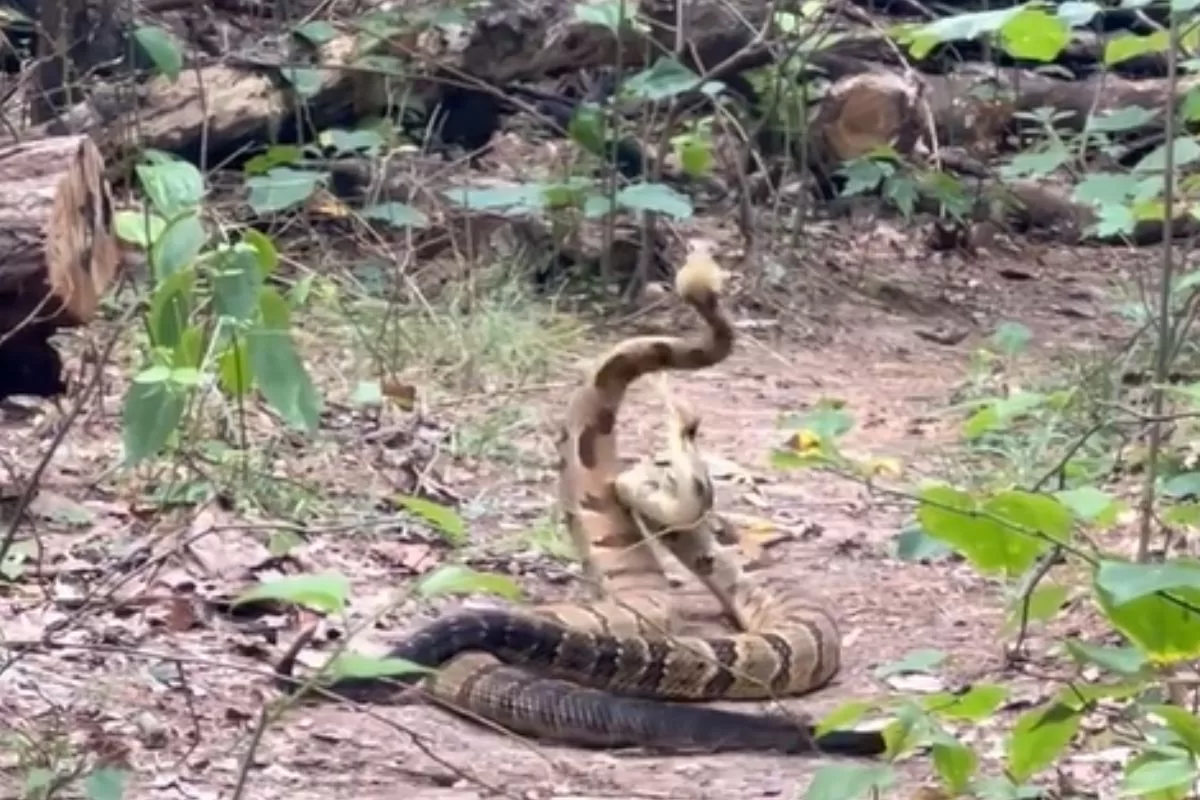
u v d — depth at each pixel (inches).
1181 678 239.8
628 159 691.4
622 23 614.9
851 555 416.8
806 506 451.8
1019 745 216.4
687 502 360.5
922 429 513.7
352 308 541.3
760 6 695.7
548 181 642.8
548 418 494.9
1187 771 199.3
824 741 305.1
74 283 330.0
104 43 600.4
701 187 740.7
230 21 705.6
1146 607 197.3
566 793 284.7
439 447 462.0
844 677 348.2
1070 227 782.5
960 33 257.4
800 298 658.2
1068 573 365.7
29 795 258.7
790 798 284.0
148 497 398.6
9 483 390.0
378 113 647.1
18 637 321.1
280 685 315.6
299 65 610.9
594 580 368.8
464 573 202.1
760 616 355.9
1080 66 860.0
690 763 302.7
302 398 240.4
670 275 658.2
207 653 326.6
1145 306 461.7
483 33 668.1
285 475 424.8
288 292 518.3
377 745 298.7
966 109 784.3
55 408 430.9
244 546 376.5
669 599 365.4
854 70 770.2
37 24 555.5
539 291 628.7
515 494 442.3
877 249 734.5
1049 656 344.8
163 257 266.1
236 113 616.7
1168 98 295.3
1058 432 466.6
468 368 523.2
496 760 297.7
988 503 211.6
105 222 349.1
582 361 557.9
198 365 287.6
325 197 599.5
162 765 283.7
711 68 689.0
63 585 351.9
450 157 695.7
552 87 756.6
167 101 609.6
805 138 698.2
